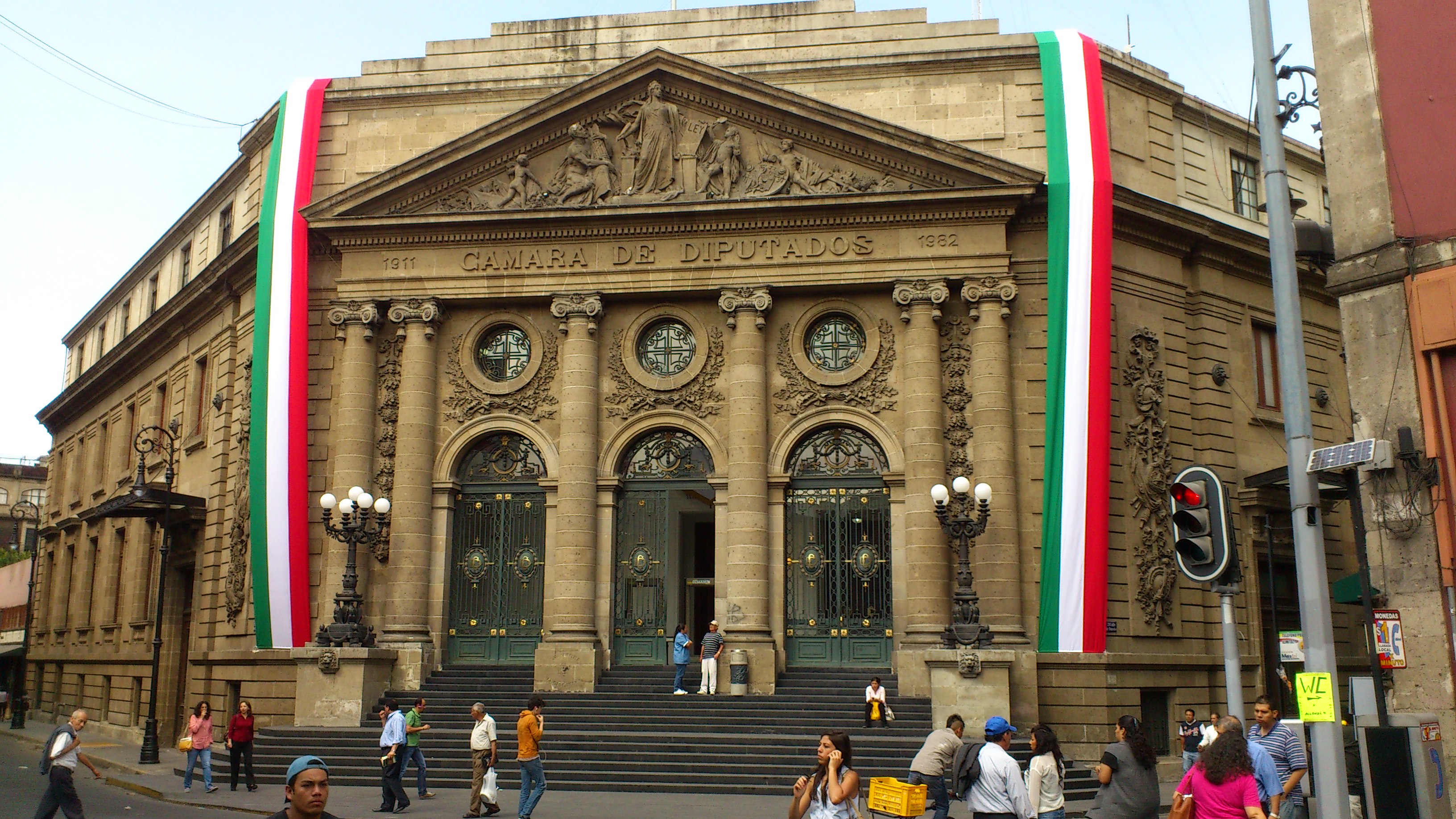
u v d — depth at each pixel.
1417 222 14.88
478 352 31.50
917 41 31.62
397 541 29.73
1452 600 14.00
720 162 30.19
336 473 30.27
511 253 30.75
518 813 19.41
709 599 32.78
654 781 23.11
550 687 28.22
